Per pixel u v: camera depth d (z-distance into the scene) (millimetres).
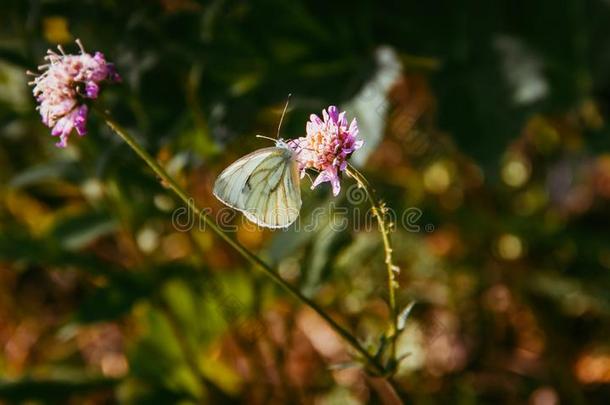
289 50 627
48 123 500
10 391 625
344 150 479
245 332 654
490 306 701
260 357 664
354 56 631
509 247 710
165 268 639
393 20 651
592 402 672
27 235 638
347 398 658
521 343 699
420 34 655
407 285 682
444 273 697
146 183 614
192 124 617
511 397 673
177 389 647
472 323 696
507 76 652
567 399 665
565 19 657
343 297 669
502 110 648
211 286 644
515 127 647
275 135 637
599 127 710
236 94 617
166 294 656
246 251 499
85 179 638
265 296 644
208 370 665
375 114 592
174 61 620
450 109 652
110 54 618
